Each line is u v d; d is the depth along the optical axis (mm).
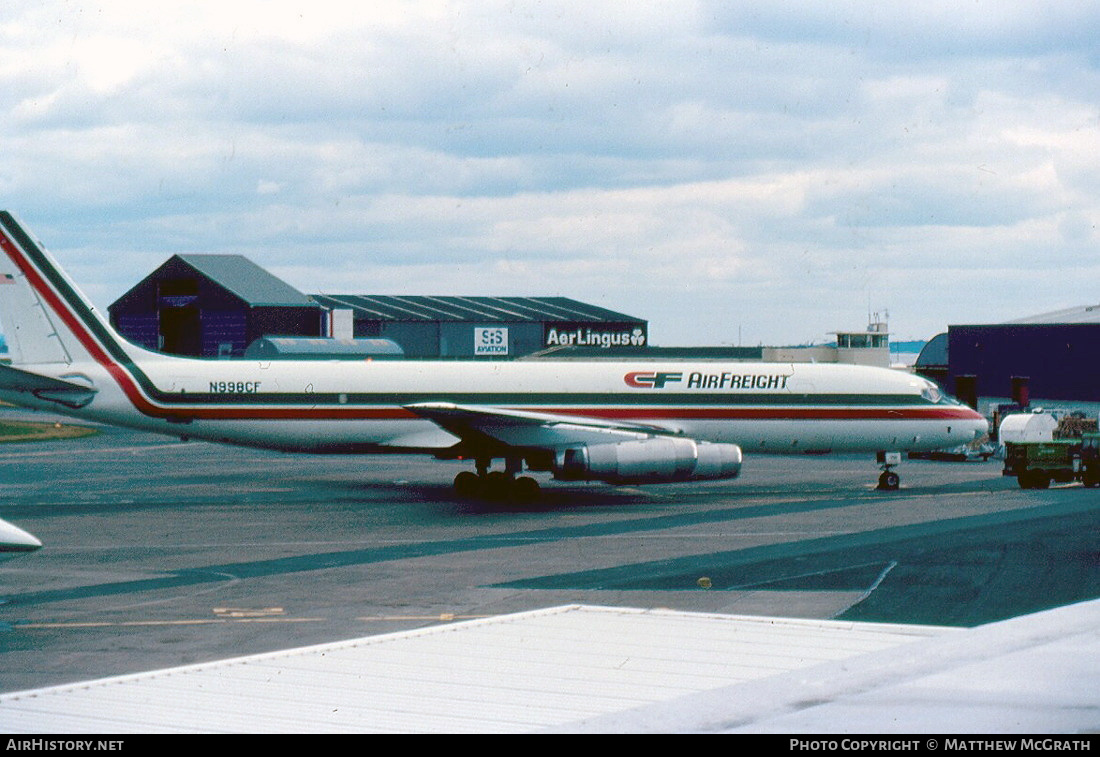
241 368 51625
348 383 51938
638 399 53938
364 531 41562
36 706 12852
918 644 12477
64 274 50656
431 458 76438
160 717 12266
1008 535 39938
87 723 12047
